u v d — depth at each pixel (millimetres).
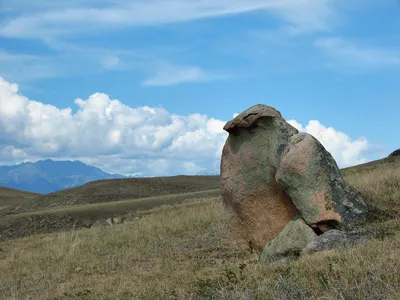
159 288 8195
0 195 85062
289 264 7945
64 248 15859
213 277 8438
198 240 14438
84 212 36531
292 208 10680
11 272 13461
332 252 8203
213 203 23000
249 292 6672
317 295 6078
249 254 11242
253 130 10891
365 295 5695
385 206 11680
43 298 9375
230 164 11477
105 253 14508
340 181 9906
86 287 9914
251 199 11141
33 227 33094
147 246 14609
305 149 9766
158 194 61781
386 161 32594
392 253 7031
